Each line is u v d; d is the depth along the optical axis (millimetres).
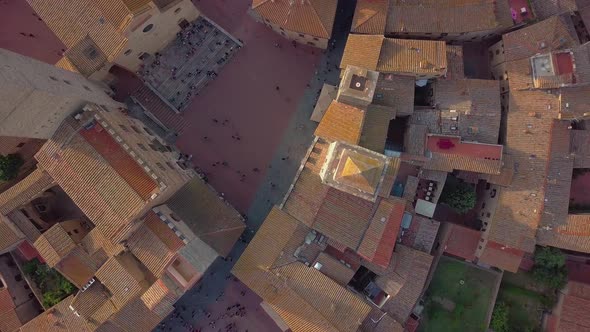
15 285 60562
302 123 63750
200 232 56406
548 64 55531
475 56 64438
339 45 64500
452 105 57156
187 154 63844
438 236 62875
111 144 50781
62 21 55312
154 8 53375
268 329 62375
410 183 57656
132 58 59188
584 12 59906
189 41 63250
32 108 44312
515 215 56188
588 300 56406
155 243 52969
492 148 55562
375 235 53844
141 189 49875
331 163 50375
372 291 59500
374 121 55906
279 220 56125
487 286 62562
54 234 55969
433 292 62750
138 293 56031
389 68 55469
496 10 57625
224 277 62844
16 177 58938
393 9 57688
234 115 64062
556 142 55812
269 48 64500
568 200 55781
